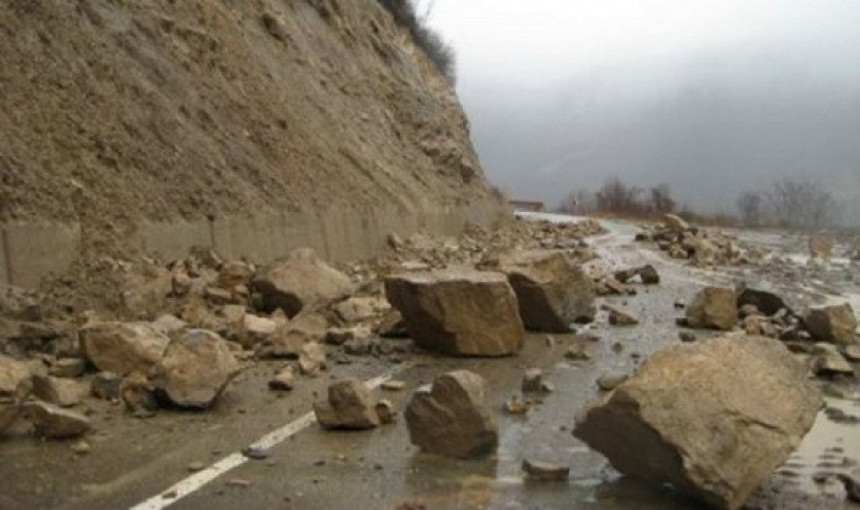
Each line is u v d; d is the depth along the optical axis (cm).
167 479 566
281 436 668
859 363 1026
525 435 696
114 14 1472
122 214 1150
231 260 1324
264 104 1828
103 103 1274
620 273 1852
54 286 984
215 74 1697
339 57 2725
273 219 1512
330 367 925
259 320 1022
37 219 1000
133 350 789
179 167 1350
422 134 3106
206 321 1016
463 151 3459
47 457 600
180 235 1243
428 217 2542
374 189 2164
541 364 985
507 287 1027
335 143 2147
